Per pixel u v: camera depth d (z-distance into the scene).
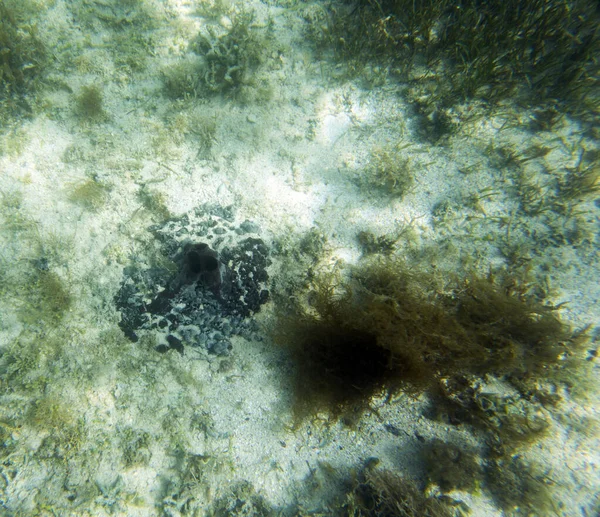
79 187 0.98
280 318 0.90
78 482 0.81
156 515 0.80
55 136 1.02
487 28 1.06
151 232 0.96
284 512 0.81
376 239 0.99
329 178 1.05
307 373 0.85
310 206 1.03
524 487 0.83
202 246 0.87
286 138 1.07
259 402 0.88
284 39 1.13
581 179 1.00
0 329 0.87
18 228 0.94
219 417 0.86
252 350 0.90
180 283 0.88
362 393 0.83
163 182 1.02
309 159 1.06
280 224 1.00
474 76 1.06
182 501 0.81
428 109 1.08
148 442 0.84
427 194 1.03
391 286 0.90
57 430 0.83
